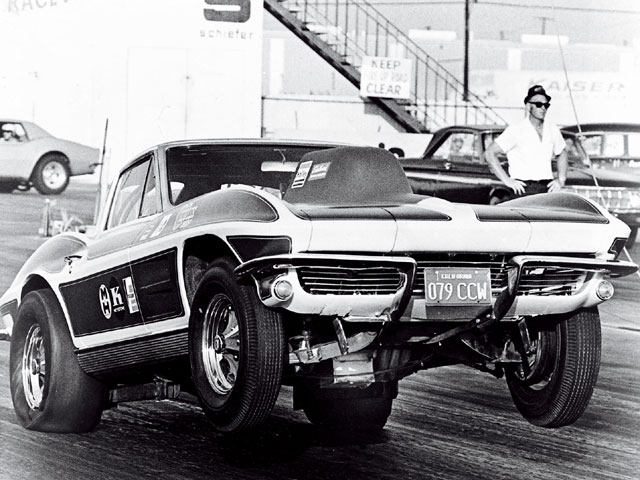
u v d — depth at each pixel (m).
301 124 16.17
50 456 5.05
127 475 4.67
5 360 7.79
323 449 5.16
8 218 14.12
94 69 14.45
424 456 5.03
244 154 5.62
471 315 4.59
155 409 6.24
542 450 5.19
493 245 4.47
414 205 4.65
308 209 4.44
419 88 17.02
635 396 6.74
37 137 14.32
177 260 4.75
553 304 4.65
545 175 9.33
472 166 13.84
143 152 5.69
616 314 10.48
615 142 14.57
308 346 4.55
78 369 5.58
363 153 4.84
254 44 14.74
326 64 17.00
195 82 14.64
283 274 4.21
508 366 5.21
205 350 4.59
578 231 4.62
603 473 4.78
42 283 6.13
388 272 4.37
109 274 5.29
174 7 14.55
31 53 14.41
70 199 14.54
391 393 5.05
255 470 4.75
